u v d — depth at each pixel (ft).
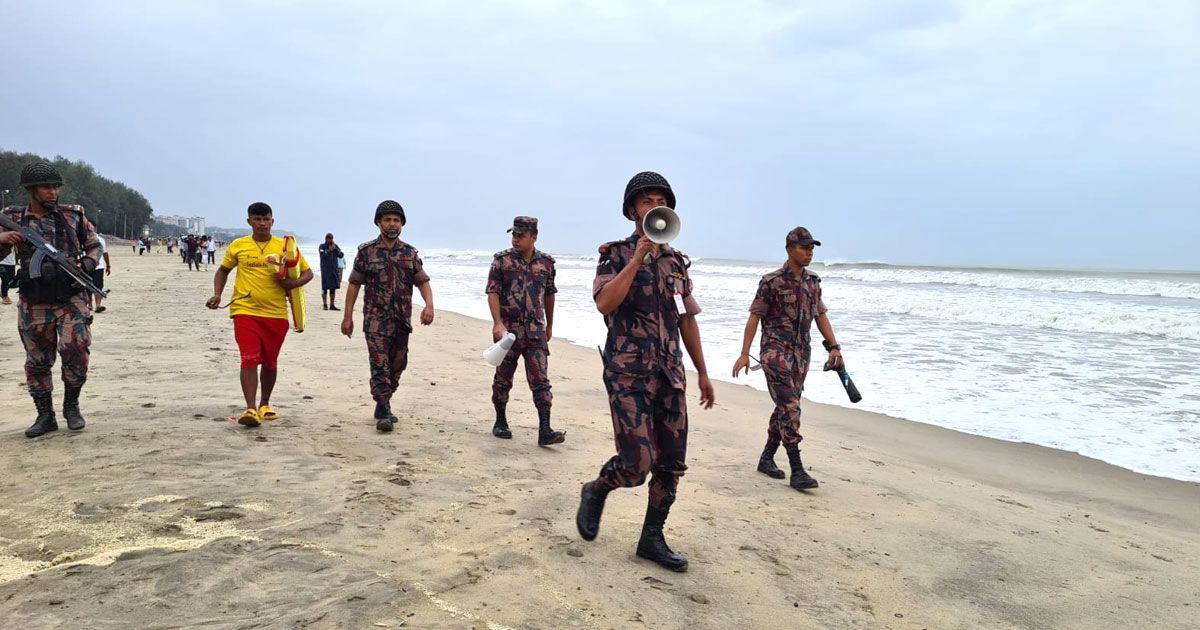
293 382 25.84
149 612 8.89
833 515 14.94
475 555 11.28
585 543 12.11
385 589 9.78
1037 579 12.25
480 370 31.78
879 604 10.87
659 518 11.53
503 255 19.66
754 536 13.25
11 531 11.19
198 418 19.02
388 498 13.61
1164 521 16.33
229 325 41.39
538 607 9.71
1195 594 11.96
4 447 15.80
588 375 32.40
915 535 14.02
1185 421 25.30
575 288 97.60
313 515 12.42
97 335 34.94
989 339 45.85
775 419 17.52
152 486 13.39
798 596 10.86
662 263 11.23
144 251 244.83
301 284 19.06
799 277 17.34
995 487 18.49
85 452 15.52
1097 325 50.29
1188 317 53.83
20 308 16.65
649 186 10.88
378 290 19.74
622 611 9.85
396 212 19.71
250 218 18.57
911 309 62.69
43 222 16.81
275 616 8.91
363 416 21.07
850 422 25.41
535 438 20.16
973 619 10.64
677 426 11.28
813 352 40.47
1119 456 21.30
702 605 10.29
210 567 10.16
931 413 26.63
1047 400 28.71
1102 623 10.77
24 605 8.94
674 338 11.23
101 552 10.48
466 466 16.51
